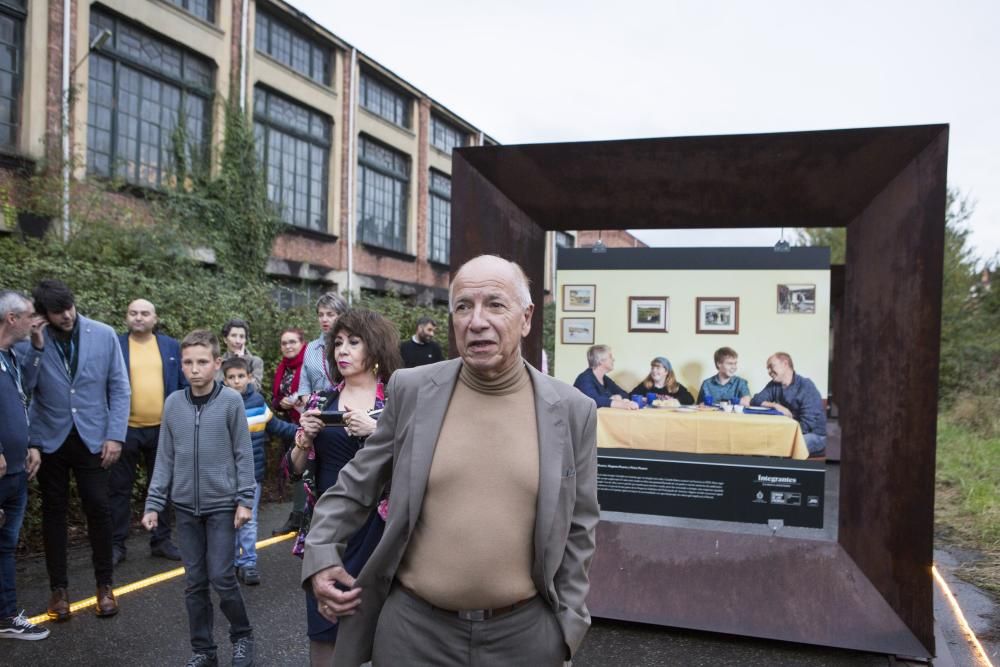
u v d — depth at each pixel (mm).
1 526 3859
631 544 4520
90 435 4371
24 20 12211
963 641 4441
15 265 6664
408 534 2064
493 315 2018
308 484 3105
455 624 2039
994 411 13336
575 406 2145
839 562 4191
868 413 4039
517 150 4402
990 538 6789
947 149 3730
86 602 4707
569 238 29203
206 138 16297
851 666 3889
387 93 23812
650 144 4238
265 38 18359
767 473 4395
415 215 25000
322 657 2834
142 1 14414
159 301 7320
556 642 2090
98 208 11195
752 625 4172
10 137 12008
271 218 16922
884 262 3926
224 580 3621
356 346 3129
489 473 2031
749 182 4133
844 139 3932
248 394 5234
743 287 4465
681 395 4531
